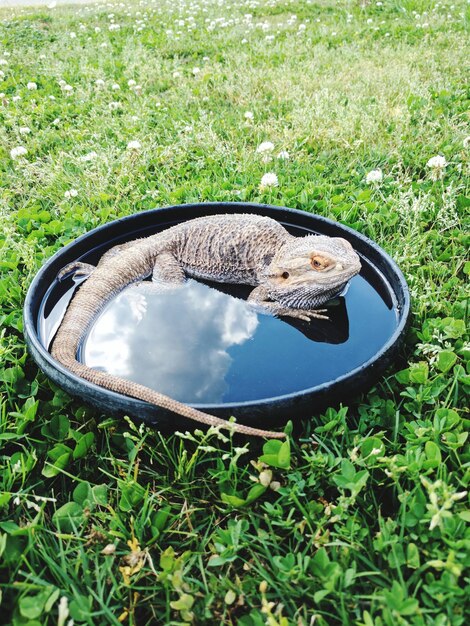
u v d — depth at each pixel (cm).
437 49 108
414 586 26
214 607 27
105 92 95
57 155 74
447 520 27
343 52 109
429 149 67
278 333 39
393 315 40
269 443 31
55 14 167
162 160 70
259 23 138
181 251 46
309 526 29
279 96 88
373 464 31
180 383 35
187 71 106
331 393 31
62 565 28
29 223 57
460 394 36
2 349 39
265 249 44
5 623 26
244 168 67
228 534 29
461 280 47
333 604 26
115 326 41
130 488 31
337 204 58
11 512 31
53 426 35
